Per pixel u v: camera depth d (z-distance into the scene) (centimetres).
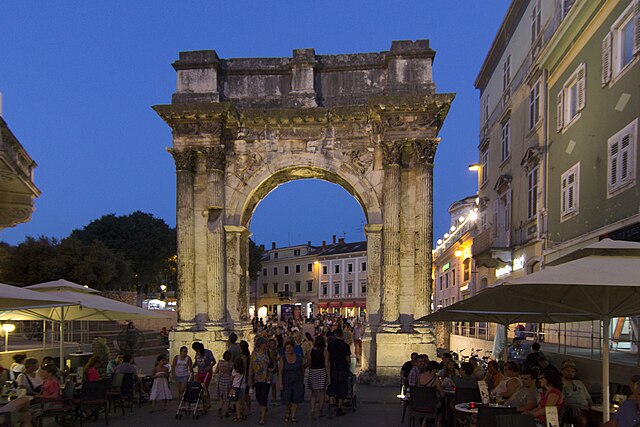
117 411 1759
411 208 2409
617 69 1983
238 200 2502
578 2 2283
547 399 1046
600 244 973
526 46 3091
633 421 900
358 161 2459
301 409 1778
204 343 2361
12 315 1836
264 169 2503
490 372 1507
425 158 2370
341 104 2533
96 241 5069
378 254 2425
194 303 2450
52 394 1421
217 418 1636
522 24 3170
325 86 2562
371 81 2536
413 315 2352
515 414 976
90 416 1623
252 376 1573
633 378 1062
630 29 1905
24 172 1936
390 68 2466
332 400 1681
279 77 2578
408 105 2356
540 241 2767
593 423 1239
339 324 2823
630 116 1867
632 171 1841
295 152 2502
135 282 7156
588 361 1669
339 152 2483
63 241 4894
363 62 2536
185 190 2453
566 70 2511
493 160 3850
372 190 2444
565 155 2502
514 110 3312
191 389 1645
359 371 2506
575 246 2322
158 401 1934
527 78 3048
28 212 2127
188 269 2433
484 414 1035
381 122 2408
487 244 3306
